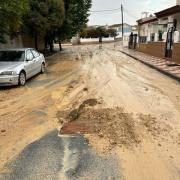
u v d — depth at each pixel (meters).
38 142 5.70
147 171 4.54
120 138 5.80
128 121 6.79
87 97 9.37
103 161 4.86
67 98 9.31
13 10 13.13
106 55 28.59
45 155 5.12
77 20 37.47
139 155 5.07
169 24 25.50
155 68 16.70
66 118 7.18
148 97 9.38
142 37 33.28
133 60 22.64
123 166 4.70
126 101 8.80
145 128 6.34
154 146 5.43
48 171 4.55
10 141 5.78
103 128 6.34
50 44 35.06
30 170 4.59
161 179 4.32
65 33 34.09
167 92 10.21
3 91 10.63
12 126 6.67
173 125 6.57
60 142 5.68
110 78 13.18
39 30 23.83
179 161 4.86
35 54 14.36
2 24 14.45
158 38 25.98
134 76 13.87
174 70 15.16
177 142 5.61
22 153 5.22
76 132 6.17
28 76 12.55
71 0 32.78
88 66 18.25
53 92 10.29
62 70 16.50
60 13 25.72
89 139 5.77
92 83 11.91
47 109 8.05
